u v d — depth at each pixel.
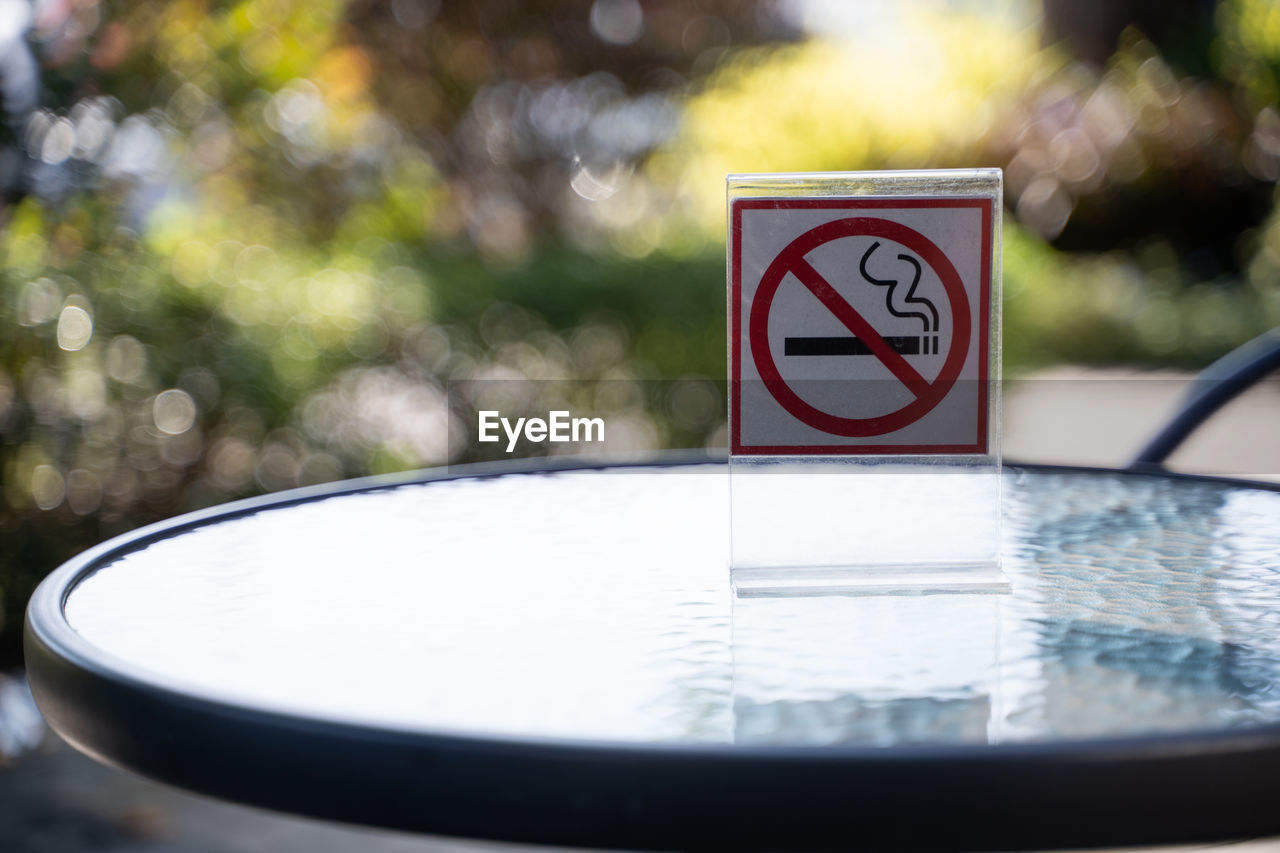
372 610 0.84
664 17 7.75
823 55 7.67
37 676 0.73
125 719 0.63
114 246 3.27
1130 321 6.46
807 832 0.52
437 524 1.20
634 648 0.73
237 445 3.34
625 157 7.05
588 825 0.53
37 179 3.16
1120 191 7.87
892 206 0.92
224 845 2.47
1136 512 1.26
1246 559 1.01
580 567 0.99
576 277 4.46
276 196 3.96
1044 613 0.82
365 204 4.38
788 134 7.05
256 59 3.71
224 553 1.06
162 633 0.77
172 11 3.40
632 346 4.39
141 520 3.20
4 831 2.53
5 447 3.03
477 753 0.54
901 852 0.52
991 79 7.82
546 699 0.63
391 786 0.55
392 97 6.28
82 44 3.17
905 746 0.52
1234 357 1.71
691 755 0.52
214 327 3.35
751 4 8.03
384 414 3.71
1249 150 7.95
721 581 0.93
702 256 4.74
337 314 3.62
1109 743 0.53
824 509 0.91
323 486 1.42
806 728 0.58
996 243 0.91
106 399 3.16
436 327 3.98
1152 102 8.05
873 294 0.92
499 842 0.54
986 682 0.66
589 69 7.49
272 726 0.58
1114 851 0.53
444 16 6.69
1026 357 5.62
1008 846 0.52
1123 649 0.73
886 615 0.82
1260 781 0.54
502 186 6.80
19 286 3.02
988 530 0.91
